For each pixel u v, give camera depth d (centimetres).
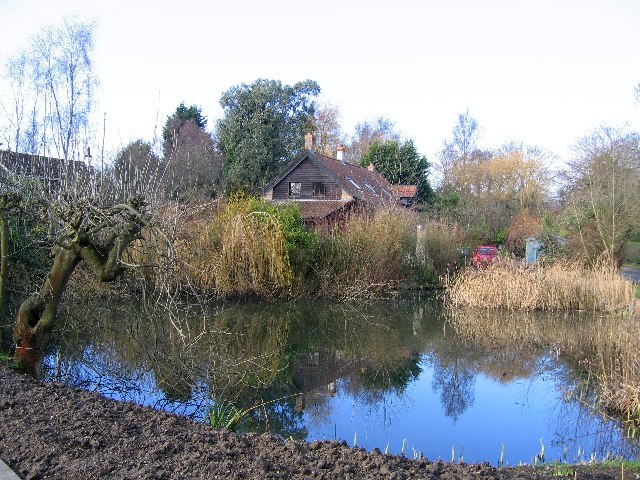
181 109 4869
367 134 6297
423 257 2419
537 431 784
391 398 941
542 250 2667
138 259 1160
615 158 2466
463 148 5431
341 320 1709
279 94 3909
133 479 362
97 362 964
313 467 410
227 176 3612
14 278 1129
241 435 488
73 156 984
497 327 1655
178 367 865
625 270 2886
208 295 1758
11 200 765
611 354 1201
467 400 935
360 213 2309
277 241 1864
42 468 375
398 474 404
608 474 507
